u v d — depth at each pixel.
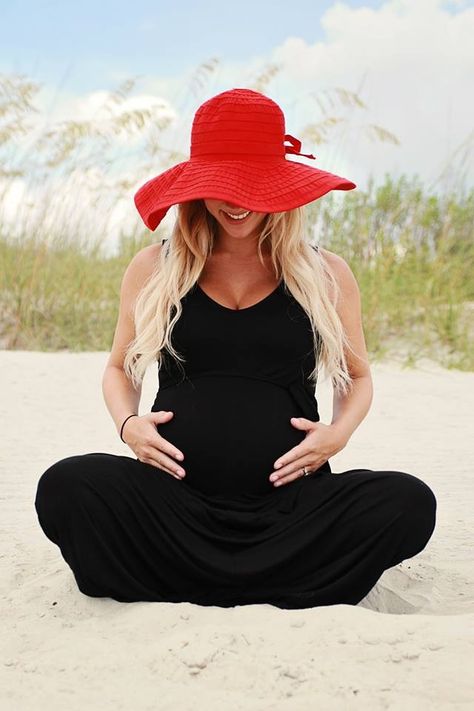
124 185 10.48
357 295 3.62
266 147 3.31
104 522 3.21
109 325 10.18
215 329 3.37
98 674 2.67
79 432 6.36
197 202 3.39
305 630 2.82
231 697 2.49
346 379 3.57
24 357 8.80
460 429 6.62
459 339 9.83
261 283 3.44
